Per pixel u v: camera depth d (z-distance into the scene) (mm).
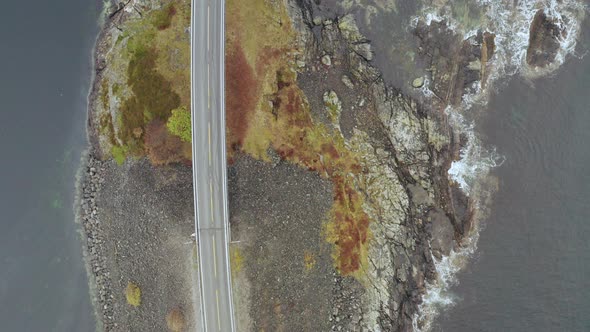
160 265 50594
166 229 50094
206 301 47750
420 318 53688
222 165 47062
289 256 51000
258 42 51094
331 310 52344
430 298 53906
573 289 51844
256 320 49719
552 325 51625
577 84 54250
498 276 53344
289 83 52281
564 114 54000
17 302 54219
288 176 51531
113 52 52469
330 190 52656
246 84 50344
